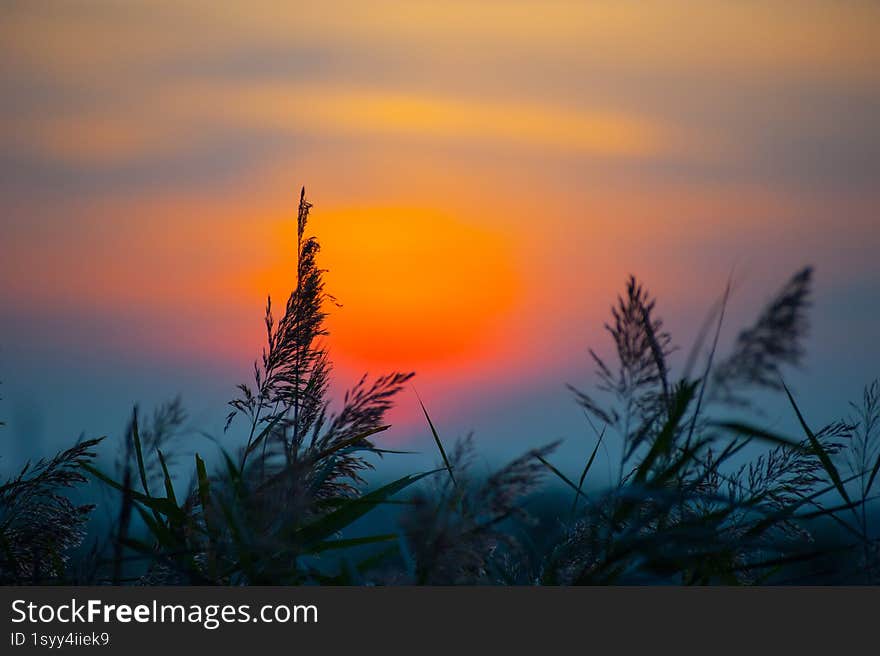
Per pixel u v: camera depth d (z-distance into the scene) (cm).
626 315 446
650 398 444
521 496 420
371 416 524
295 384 558
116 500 503
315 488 521
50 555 523
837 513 480
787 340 399
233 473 490
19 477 521
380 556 534
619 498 460
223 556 517
